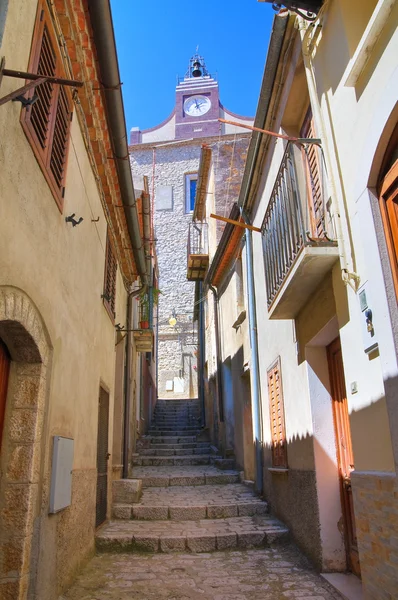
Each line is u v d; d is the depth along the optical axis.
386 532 2.96
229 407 10.63
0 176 2.52
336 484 4.73
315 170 4.91
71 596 4.01
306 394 5.07
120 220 7.03
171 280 22.58
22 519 3.09
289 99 5.41
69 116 4.15
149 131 26.34
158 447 11.90
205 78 27.08
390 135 2.97
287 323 5.91
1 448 3.17
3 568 3.00
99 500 5.87
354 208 3.51
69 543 4.18
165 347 21.02
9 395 3.30
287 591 4.17
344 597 3.91
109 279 6.75
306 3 4.07
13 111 2.70
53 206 3.63
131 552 5.48
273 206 5.52
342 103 3.68
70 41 3.93
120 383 8.50
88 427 5.11
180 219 23.86
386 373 2.97
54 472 3.59
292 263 4.39
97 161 5.50
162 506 6.67
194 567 4.93
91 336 5.30
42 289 3.37
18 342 3.22
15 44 2.72
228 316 10.91
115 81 4.69
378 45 3.05
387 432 3.02
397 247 2.98
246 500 7.14
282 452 6.16
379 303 3.08
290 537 5.70
